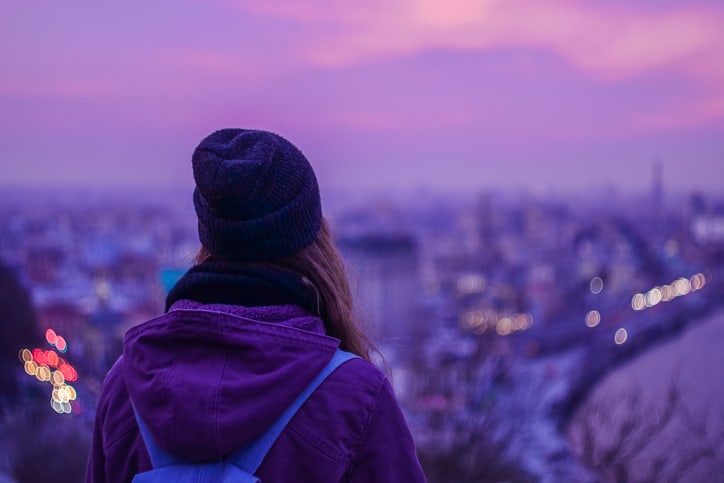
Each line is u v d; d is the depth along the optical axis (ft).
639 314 406.62
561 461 39.47
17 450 40.01
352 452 4.31
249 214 4.45
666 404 30.12
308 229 4.65
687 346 261.85
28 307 84.07
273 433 4.24
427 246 602.44
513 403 37.06
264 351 4.21
